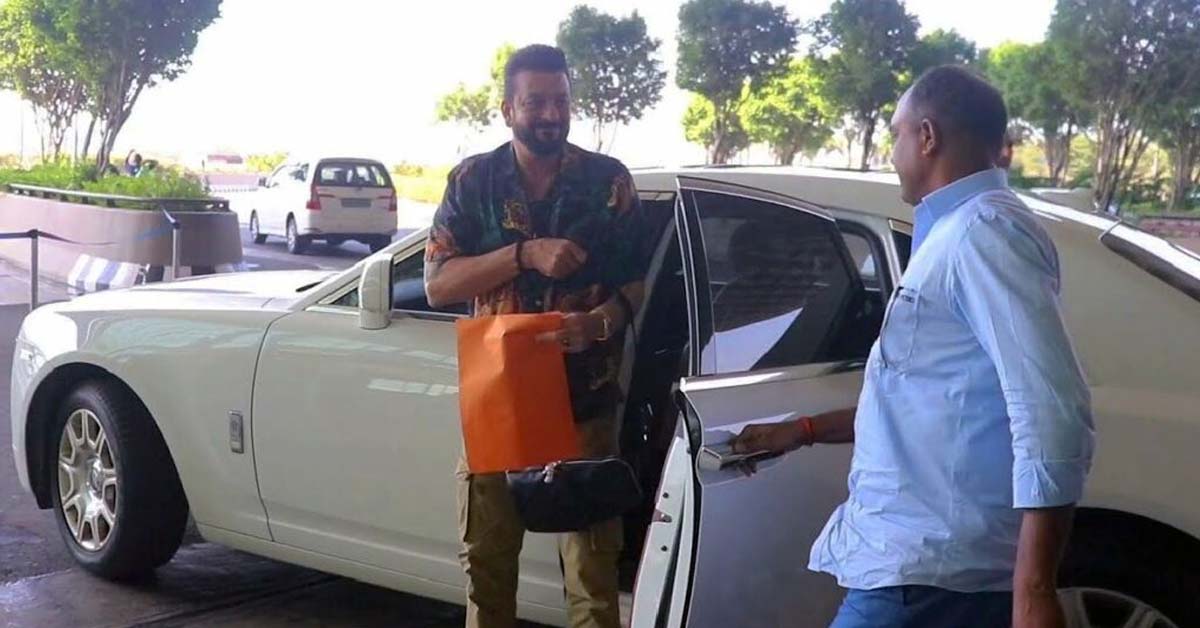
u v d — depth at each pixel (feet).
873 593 7.55
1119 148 69.00
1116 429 9.57
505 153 10.47
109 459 15.28
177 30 67.31
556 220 10.30
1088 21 67.56
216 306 14.64
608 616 10.52
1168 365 9.82
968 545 7.21
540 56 10.11
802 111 78.02
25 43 72.90
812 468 9.48
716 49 77.41
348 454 13.07
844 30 73.36
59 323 15.85
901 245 10.51
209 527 14.70
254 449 13.89
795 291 10.57
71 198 50.42
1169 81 67.05
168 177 51.01
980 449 7.15
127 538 15.06
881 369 7.54
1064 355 6.74
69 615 14.43
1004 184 7.41
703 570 8.74
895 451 7.43
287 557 14.12
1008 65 72.28
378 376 12.78
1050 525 6.66
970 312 7.02
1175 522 9.46
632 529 12.01
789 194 11.09
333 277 14.14
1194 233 62.08
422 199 117.70
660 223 12.23
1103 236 10.58
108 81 67.46
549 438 9.83
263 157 169.48
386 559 13.17
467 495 10.66
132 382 14.83
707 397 8.88
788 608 9.32
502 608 10.98
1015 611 6.76
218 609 14.84
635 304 10.61
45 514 18.22
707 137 80.84
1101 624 9.93
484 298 10.67
